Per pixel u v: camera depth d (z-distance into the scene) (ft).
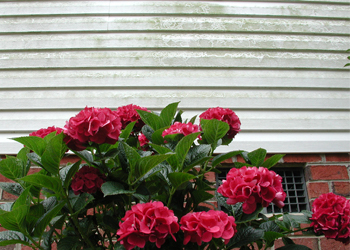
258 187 2.53
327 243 4.80
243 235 2.78
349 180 5.32
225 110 3.59
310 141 5.56
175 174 2.45
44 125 5.46
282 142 5.53
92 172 2.81
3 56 5.83
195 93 5.79
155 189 2.99
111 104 5.64
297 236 4.84
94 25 6.12
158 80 5.83
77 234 2.89
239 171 2.78
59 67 5.82
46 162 2.40
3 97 5.57
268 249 4.72
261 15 6.36
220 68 5.97
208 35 6.16
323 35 6.33
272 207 5.31
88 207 2.85
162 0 6.36
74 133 2.36
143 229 2.03
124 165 2.75
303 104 5.83
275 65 6.05
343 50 6.26
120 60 5.92
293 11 6.42
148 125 3.35
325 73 6.09
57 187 2.50
